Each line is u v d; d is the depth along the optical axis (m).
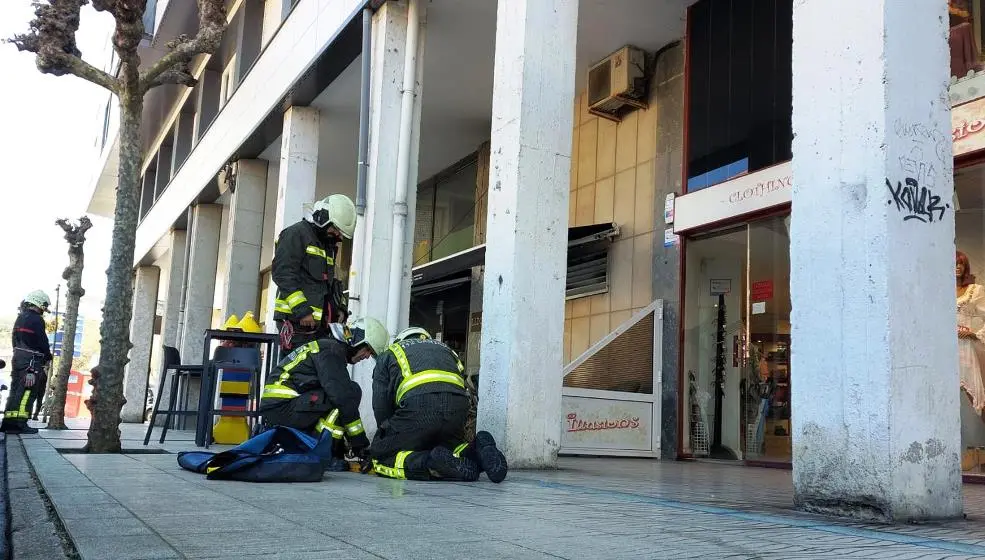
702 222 9.18
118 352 7.15
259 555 2.44
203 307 18.59
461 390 5.34
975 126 6.53
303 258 6.36
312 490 4.35
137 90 7.25
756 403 8.46
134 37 7.05
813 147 4.19
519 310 6.33
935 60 4.10
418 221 17.27
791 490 5.39
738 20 9.00
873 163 3.88
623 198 10.91
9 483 4.39
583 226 11.18
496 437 6.28
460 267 13.06
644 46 10.61
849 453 3.82
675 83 10.21
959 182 6.82
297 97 12.36
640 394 9.41
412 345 5.46
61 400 13.30
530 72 6.61
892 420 3.67
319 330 6.38
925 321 3.85
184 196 19.81
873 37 3.95
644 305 10.19
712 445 8.98
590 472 6.46
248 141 14.48
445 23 10.25
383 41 9.66
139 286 26.59
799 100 4.31
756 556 2.69
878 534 3.30
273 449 5.06
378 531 2.98
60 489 4.03
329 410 5.68
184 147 21.56
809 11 4.30
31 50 7.17
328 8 10.83
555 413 6.42
